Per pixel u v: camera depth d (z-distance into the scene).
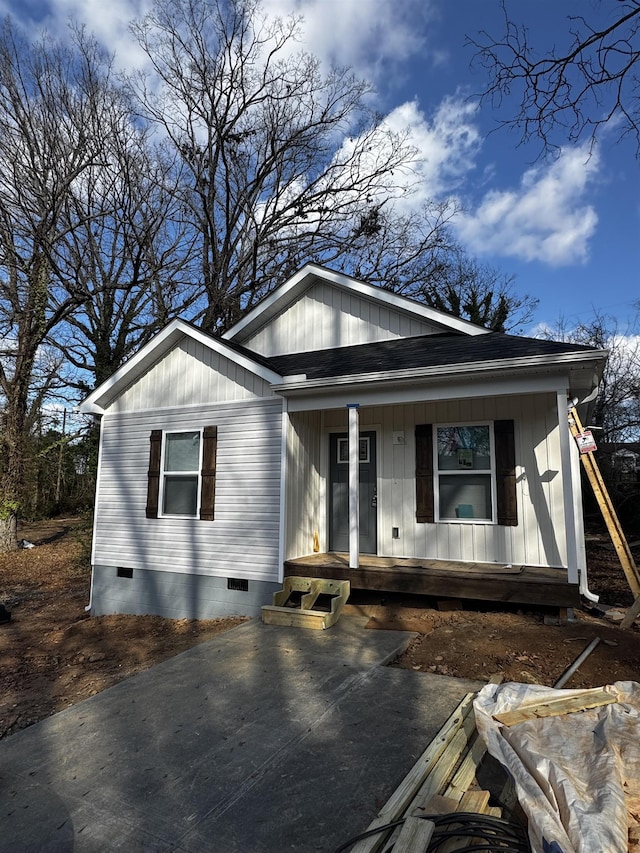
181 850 2.64
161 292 19.80
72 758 3.69
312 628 6.50
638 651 4.93
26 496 19.27
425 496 7.79
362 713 4.09
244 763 3.46
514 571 6.50
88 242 19.89
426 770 2.97
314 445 8.74
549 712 3.21
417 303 9.04
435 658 5.21
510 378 6.55
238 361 8.11
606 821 2.09
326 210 22.61
